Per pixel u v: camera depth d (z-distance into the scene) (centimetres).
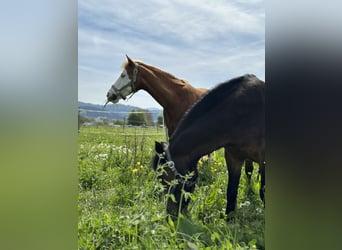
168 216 145
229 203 172
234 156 171
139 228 138
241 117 162
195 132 155
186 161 152
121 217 140
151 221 139
